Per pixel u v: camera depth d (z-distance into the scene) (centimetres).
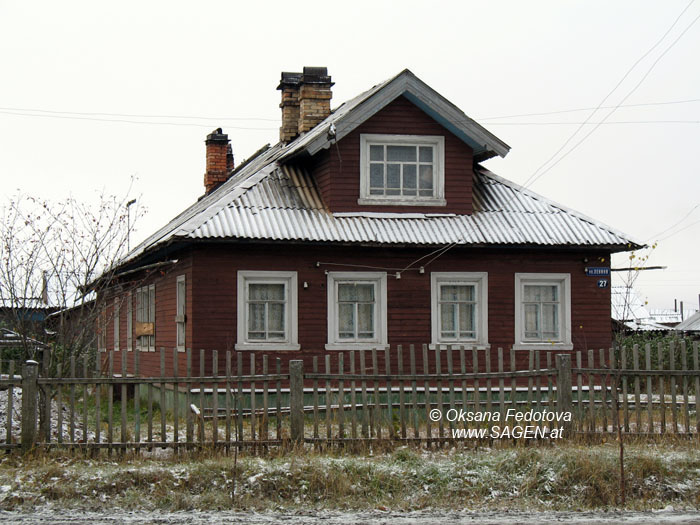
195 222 1738
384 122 1916
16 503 1014
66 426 1391
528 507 1059
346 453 1209
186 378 1200
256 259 1786
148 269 2164
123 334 2491
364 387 1245
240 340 1764
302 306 1803
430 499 1071
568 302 1911
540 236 1875
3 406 1468
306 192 1923
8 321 1702
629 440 1290
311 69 2364
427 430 1252
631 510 1059
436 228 1869
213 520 969
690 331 4803
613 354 1312
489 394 1276
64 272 1748
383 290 1839
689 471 1153
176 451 1186
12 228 1661
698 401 1311
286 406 1739
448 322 1880
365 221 1859
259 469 1107
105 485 1060
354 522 969
